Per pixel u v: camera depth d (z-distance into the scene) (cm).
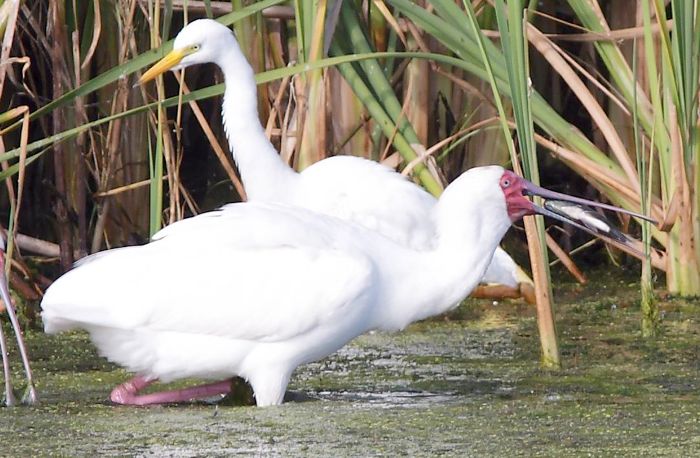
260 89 1451
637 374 1096
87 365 1143
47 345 1220
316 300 976
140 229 1522
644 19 1289
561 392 1034
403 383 1076
